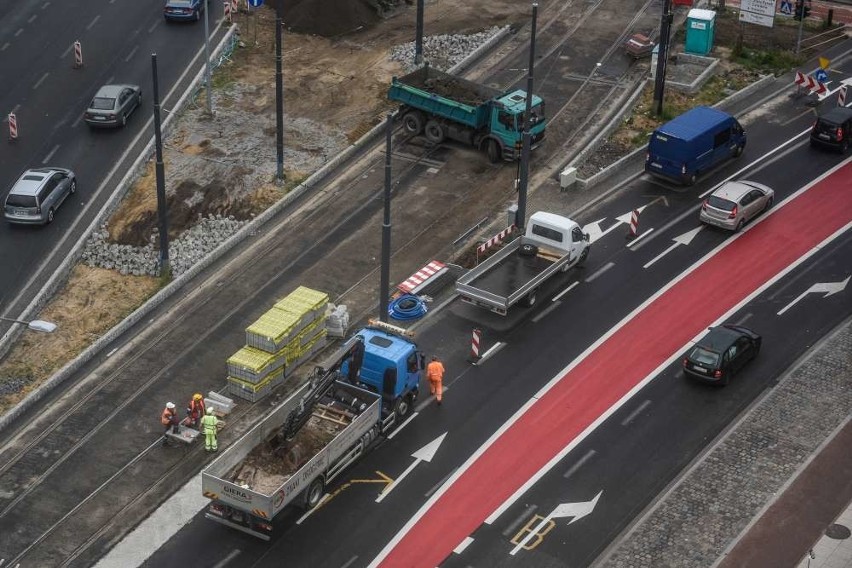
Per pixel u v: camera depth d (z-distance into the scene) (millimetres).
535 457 78875
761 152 115875
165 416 79250
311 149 114688
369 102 123062
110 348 89750
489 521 73562
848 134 115062
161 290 95625
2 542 71875
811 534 72438
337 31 137500
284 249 101312
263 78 127250
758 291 96188
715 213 102812
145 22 136750
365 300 94812
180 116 119250
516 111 109562
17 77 125250
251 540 71688
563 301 94562
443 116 113562
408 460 78188
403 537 72188
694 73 128625
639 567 70125
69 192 107375
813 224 104812
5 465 78062
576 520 73750
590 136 117688
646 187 110312
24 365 88812
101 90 117438
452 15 142375
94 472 77562
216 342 90125
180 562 70312
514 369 87000
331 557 70500
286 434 72062
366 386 80250
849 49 136250
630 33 138000
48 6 139125
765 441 80188
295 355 86500
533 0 146250
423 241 102000
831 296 95625
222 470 71438
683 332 91250
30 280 97938
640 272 98125
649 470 77875
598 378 86250
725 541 72000
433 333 90688
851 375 86562
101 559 70812
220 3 142625
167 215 104875
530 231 97625
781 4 132250
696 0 146500
